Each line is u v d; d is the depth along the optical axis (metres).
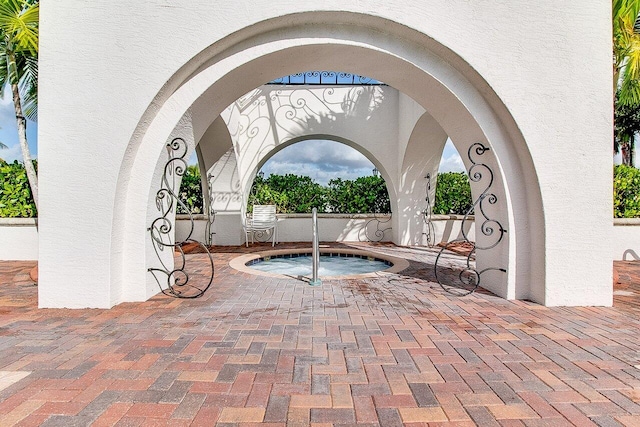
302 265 8.85
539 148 4.12
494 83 4.10
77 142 3.99
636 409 2.07
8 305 4.16
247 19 3.92
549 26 4.09
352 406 2.09
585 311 3.95
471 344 3.02
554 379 2.42
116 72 3.97
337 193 12.72
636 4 6.02
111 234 4.03
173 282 5.12
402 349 2.91
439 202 11.73
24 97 8.11
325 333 3.26
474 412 2.03
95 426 1.88
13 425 1.88
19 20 5.99
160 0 3.94
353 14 3.98
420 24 4.03
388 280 5.63
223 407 2.07
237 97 5.00
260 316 3.75
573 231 4.15
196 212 11.76
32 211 8.19
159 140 4.25
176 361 2.66
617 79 6.86
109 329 3.34
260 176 12.98
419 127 9.03
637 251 8.09
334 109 11.17
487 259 4.91
